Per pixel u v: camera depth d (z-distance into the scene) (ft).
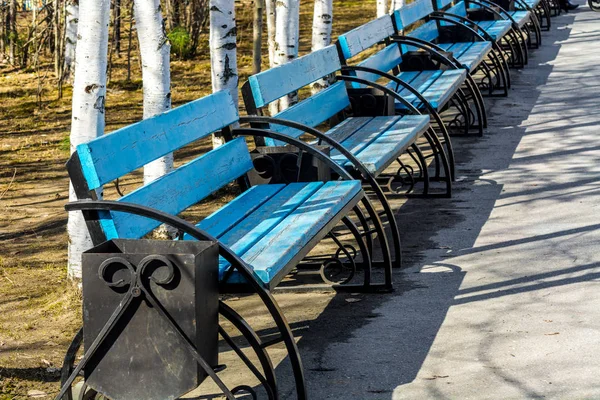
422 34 41.37
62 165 38.60
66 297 21.33
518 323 18.30
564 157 32.68
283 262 15.49
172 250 13.98
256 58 49.78
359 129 26.76
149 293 13.03
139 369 13.33
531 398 15.01
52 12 60.29
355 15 90.33
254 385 16.14
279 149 21.40
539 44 58.44
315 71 27.02
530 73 49.85
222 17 33.06
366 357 17.07
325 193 19.84
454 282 21.03
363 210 27.71
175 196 17.33
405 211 27.48
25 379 16.78
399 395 15.38
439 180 30.71
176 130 17.97
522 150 34.17
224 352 17.84
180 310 13.03
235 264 14.34
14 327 19.69
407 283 21.16
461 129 37.73
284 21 38.45
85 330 13.32
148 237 26.14
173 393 13.28
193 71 62.18
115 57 69.92
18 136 44.83
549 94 44.14
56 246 27.02
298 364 14.52
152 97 25.35
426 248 23.79
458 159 33.50
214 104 20.10
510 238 24.13
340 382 16.03
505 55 54.60
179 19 73.61
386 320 18.90
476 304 19.53
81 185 14.67
